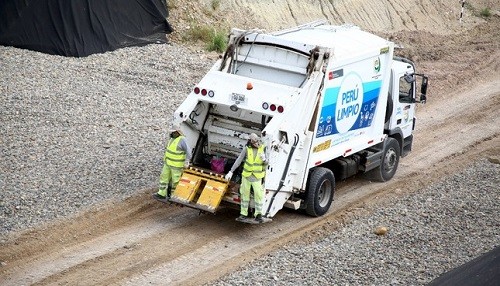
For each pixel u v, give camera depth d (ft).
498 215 55.57
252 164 47.75
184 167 50.67
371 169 60.18
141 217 51.90
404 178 63.26
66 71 80.18
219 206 51.49
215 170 51.44
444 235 51.90
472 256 48.96
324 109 51.72
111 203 53.06
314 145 51.65
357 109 55.83
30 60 81.97
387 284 44.73
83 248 47.01
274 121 48.21
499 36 120.37
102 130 66.23
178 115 50.62
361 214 54.70
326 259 47.42
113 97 74.38
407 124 64.34
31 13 85.81
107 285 42.91
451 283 44.93
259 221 48.70
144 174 57.98
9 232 47.96
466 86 92.07
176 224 51.44
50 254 46.01
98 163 59.16
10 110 68.69
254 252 48.08
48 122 66.85
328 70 50.78
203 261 46.55
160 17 93.66
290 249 48.60
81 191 54.29
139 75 81.30
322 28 58.59
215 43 93.61
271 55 52.06
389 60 58.18
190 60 87.86
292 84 51.31
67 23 85.76
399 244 50.19
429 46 110.63
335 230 52.03
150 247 47.80
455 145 72.49
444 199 58.29
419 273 46.32
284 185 49.96
